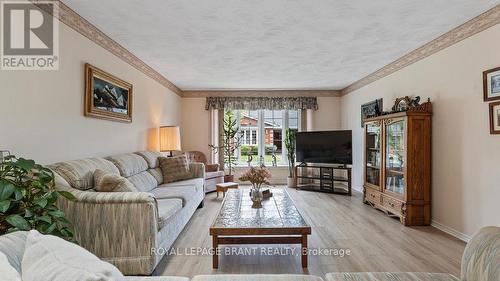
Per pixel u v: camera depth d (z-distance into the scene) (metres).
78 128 2.87
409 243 3.03
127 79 3.96
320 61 4.42
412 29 3.19
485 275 1.26
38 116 2.35
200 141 6.89
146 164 3.97
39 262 0.85
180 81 5.86
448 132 3.35
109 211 2.14
